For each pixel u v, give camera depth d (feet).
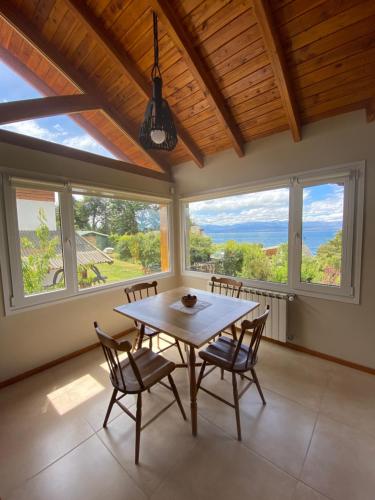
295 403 5.90
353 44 5.54
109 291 9.41
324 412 5.60
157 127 4.70
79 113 8.43
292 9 5.19
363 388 6.42
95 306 8.98
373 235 6.78
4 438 5.06
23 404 6.06
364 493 3.89
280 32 5.63
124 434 5.13
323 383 6.64
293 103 6.89
